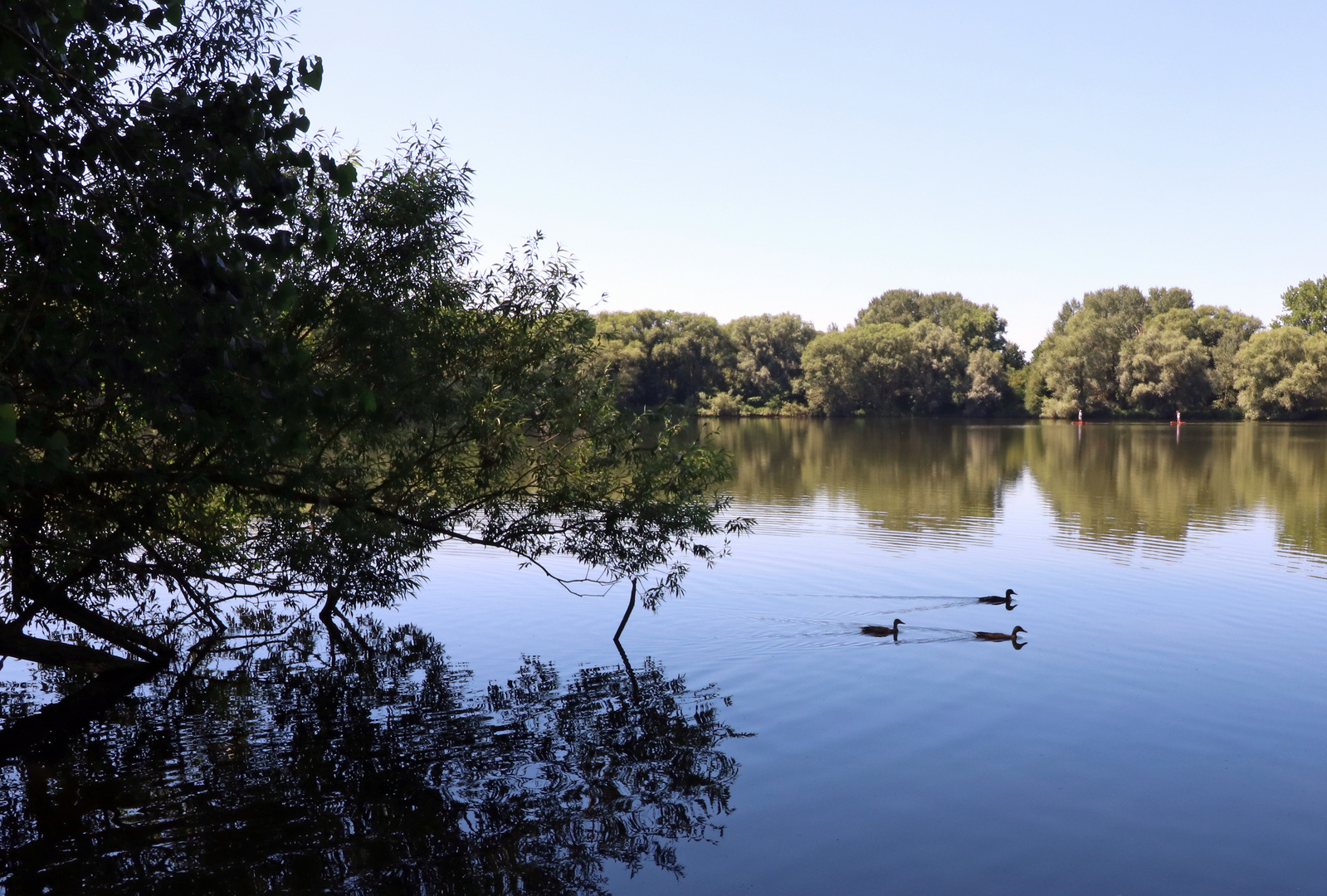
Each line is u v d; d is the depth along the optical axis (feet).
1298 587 72.18
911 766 38.55
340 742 41.37
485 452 52.85
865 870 30.14
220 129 28.94
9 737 42.22
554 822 33.45
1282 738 41.68
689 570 78.07
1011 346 474.90
